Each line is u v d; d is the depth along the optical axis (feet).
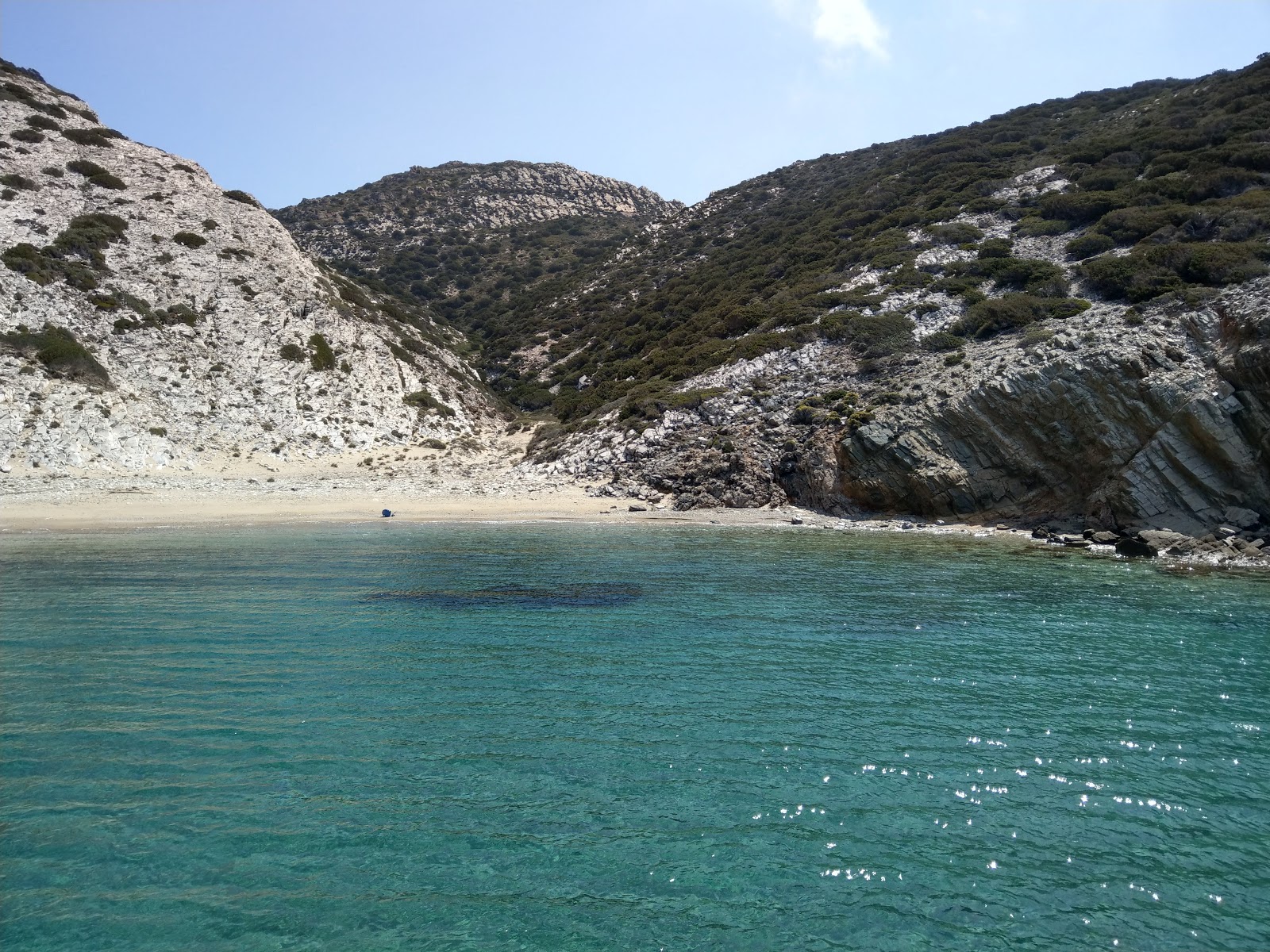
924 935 24.48
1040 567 85.71
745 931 24.52
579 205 488.02
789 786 33.60
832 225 237.66
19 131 209.15
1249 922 25.22
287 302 202.18
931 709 42.55
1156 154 200.64
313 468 163.43
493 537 106.01
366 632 56.49
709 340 197.06
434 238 402.93
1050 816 31.50
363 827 29.86
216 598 66.44
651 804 31.91
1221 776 35.06
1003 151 247.91
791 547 99.14
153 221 203.62
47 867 26.94
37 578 73.56
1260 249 134.92
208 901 25.41
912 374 141.18
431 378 218.38
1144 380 108.47
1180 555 93.15
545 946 23.71
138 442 149.69
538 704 42.60
